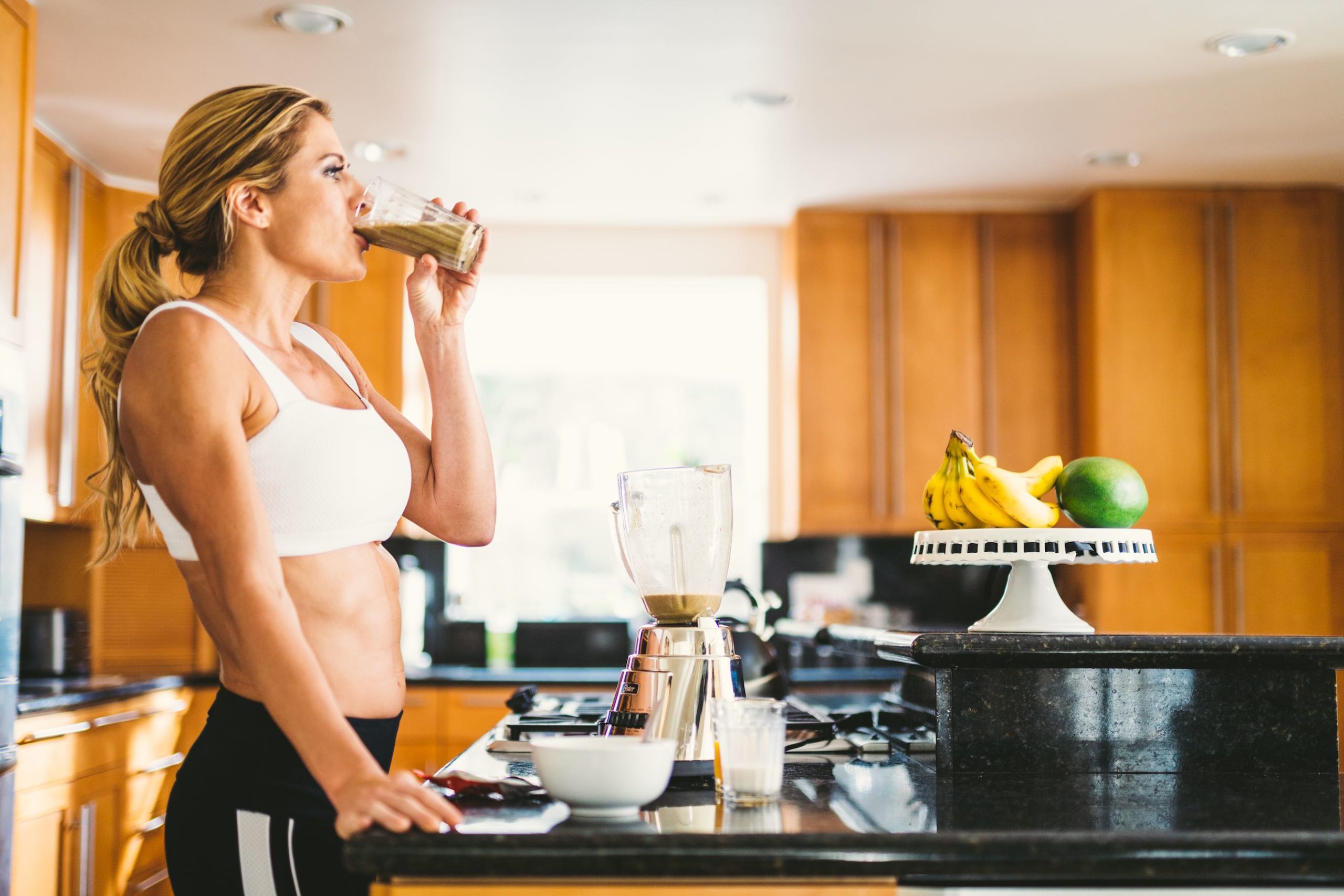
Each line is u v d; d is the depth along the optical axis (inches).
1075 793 51.9
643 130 151.3
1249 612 169.9
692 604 55.2
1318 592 170.2
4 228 108.1
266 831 48.5
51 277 144.5
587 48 127.2
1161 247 173.5
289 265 52.4
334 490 50.7
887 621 188.2
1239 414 172.2
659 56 129.5
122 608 163.5
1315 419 172.6
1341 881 41.1
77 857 118.3
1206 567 170.2
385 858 39.3
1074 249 182.4
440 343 59.7
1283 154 160.9
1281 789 53.9
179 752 149.7
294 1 116.0
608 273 195.2
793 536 184.4
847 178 170.1
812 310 181.9
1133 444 171.3
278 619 43.9
